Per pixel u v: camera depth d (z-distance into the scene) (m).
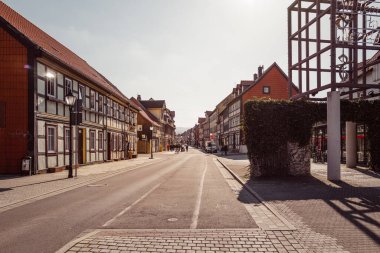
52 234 6.60
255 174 16.08
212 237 6.19
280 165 16.00
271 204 9.15
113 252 5.41
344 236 6.20
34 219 7.86
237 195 11.08
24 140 17.67
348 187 12.20
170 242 5.91
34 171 17.70
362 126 20.67
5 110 17.72
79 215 8.23
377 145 17.38
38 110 18.25
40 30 26.62
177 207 9.06
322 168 20.38
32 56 17.83
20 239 6.28
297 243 5.82
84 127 25.36
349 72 17.31
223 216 7.95
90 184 14.30
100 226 7.13
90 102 26.69
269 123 16.02
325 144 26.88
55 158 20.11
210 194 11.31
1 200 10.27
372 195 10.45
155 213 8.34
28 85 17.77
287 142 16.03
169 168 23.41
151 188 12.90
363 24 16.08
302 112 16.02
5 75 17.83
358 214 7.93
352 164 20.06
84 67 30.70
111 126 32.94
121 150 36.91
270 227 6.88
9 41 17.86
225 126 72.44
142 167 24.41
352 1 15.61
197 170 21.64
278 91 49.28
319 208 8.59
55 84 20.38
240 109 50.28
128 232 6.59
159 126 76.50
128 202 9.90
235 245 5.73
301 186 12.65
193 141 176.38
